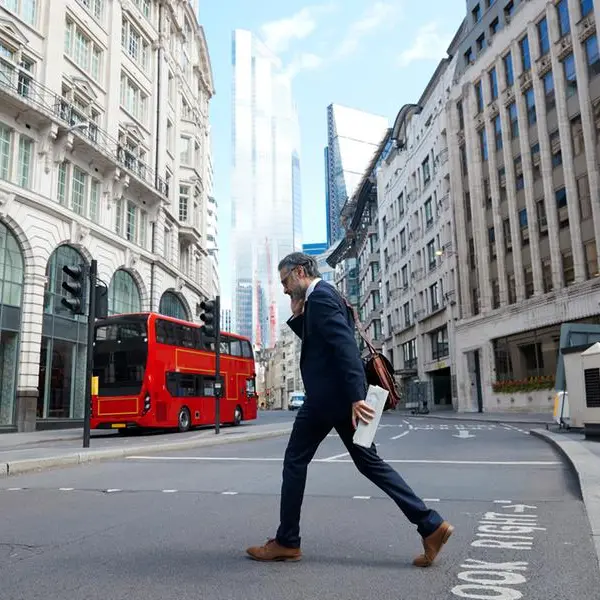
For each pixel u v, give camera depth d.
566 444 10.80
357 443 3.38
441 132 43.66
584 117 28.11
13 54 23.56
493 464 9.24
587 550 3.93
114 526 4.88
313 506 5.77
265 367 172.38
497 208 35.72
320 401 3.51
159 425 19.03
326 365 3.54
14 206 22.28
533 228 32.00
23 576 3.45
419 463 9.52
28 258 23.00
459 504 5.79
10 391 22.03
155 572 3.49
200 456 11.56
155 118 35.50
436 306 45.84
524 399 31.83
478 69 38.03
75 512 5.58
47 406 23.81
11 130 22.81
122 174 29.66
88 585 3.26
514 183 34.22
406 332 53.53
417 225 50.78
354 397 3.37
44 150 23.91
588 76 28.30
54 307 24.58
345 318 3.58
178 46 40.66
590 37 28.17
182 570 3.53
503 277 35.00
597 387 11.79
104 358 19.30
